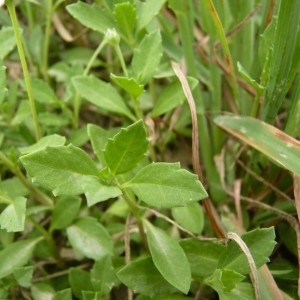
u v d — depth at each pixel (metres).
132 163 0.11
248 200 0.16
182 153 0.19
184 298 0.14
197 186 0.11
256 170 0.17
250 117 0.15
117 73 0.21
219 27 0.14
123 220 0.17
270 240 0.12
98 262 0.14
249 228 0.17
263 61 0.14
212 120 0.17
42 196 0.16
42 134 0.17
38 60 0.20
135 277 0.13
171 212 0.17
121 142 0.11
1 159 0.15
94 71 0.21
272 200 0.17
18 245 0.15
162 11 0.19
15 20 0.13
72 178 0.11
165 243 0.13
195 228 0.15
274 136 0.14
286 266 0.15
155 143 0.18
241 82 0.17
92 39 0.21
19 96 0.19
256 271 0.12
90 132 0.13
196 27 0.20
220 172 0.17
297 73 0.15
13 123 0.17
